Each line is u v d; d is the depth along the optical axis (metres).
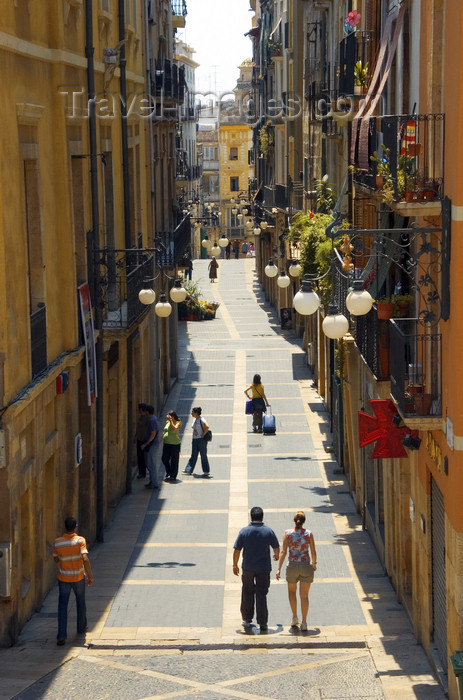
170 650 47.28
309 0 105.81
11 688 42.16
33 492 52.22
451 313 39.28
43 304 54.12
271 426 93.94
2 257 45.84
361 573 59.22
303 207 133.25
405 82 54.50
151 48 105.81
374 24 65.88
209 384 118.19
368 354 56.81
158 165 112.00
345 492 75.88
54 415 57.59
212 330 158.00
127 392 77.81
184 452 88.88
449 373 39.78
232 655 46.56
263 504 73.38
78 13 61.91
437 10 43.66
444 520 41.91
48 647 47.41
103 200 70.94
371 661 45.44
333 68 97.94
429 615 45.56
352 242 68.88
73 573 47.97
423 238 43.38
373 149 60.00
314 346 116.56
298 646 47.78
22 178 50.19
